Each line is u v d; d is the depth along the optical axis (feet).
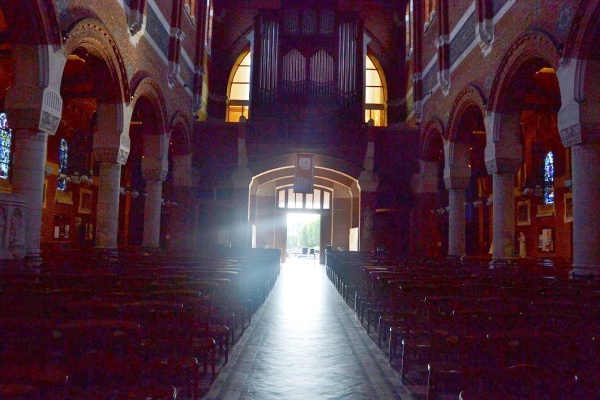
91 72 52.03
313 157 87.40
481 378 10.45
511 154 54.29
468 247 97.66
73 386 10.32
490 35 55.67
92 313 15.26
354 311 40.47
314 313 39.17
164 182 96.32
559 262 56.65
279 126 89.71
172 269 30.73
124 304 15.58
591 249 38.63
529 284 27.14
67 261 38.83
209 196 88.69
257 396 18.62
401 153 89.04
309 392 19.29
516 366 10.34
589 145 39.19
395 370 22.47
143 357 14.33
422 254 84.23
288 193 117.70
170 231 85.20
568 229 73.56
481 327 15.93
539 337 12.88
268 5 106.11
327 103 90.74
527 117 84.23
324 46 92.27
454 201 70.08
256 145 89.25
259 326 32.83
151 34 64.13
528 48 46.57
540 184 80.74
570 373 10.56
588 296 21.58
